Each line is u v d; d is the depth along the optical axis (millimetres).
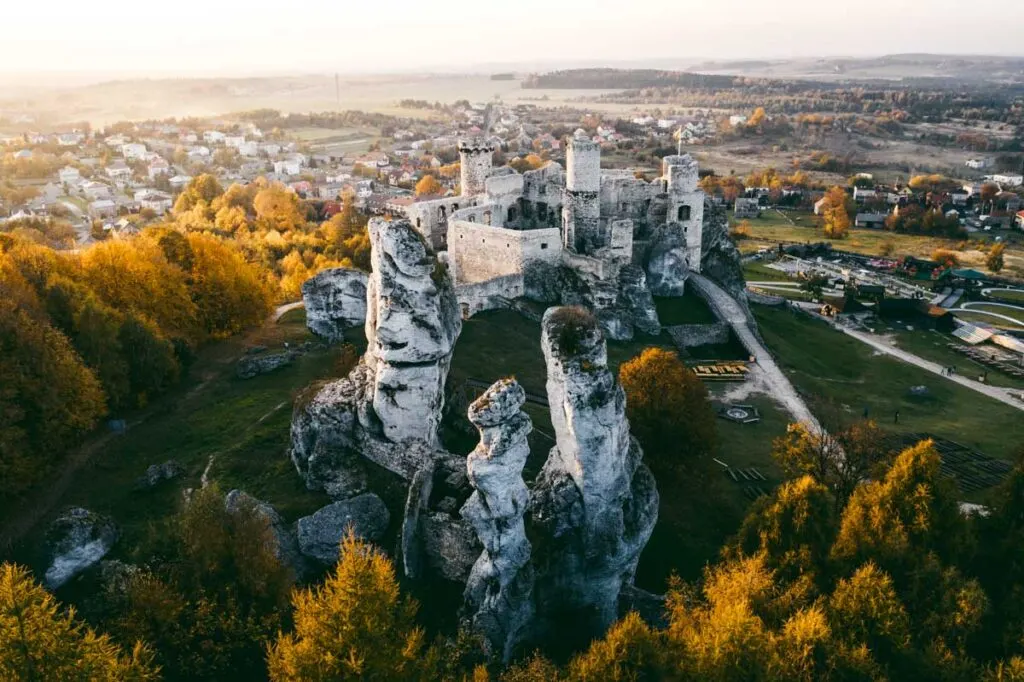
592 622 44312
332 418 51562
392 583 35438
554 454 45531
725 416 75688
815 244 192500
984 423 83688
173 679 35250
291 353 72688
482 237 98688
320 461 50656
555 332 41750
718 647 34562
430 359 48156
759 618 36938
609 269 91438
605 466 42094
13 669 29531
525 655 41531
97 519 43656
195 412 62281
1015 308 144125
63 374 53500
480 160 118000
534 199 115438
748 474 64312
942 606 39469
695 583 46562
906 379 98625
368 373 52875
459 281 104188
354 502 46812
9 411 48375
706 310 102000
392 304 46438
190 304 76062
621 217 111750
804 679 35312
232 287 81312
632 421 58688
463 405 58438
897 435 77250
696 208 109875
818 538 45531
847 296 134875
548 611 43531
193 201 198125
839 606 39656
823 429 68375
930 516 44219
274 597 38500
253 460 54219
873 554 43438
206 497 39625
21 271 64062
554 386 41906
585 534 42812
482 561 41188
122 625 35562
